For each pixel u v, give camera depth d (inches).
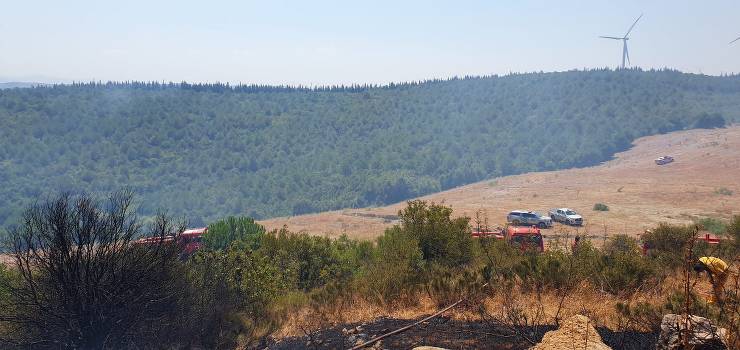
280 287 503.8
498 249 516.4
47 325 328.2
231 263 453.4
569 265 366.6
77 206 347.6
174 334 359.6
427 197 3602.4
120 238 352.8
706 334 184.7
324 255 613.3
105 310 336.2
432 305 351.6
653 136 6195.9
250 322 389.7
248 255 488.4
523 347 250.8
